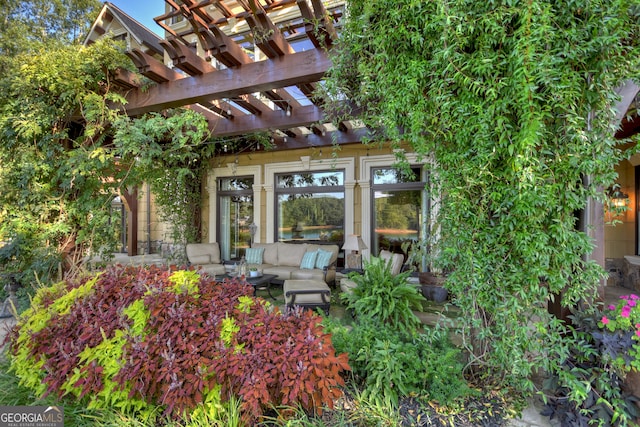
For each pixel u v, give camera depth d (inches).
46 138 159.5
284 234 258.5
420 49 79.8
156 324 67.6
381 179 227.5
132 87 148.9
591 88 65.0
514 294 73.6
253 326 68.1
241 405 57.8
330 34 108.6
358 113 129.7
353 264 204.5
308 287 147.6
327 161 238.5
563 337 77.5
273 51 117.0
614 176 66.4
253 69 123.5
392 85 86.0
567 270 69.6
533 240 68.7
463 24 69.0
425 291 169.6
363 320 103.7
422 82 79.4
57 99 157.9
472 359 83.0
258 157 262.2
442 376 74.7
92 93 146.6
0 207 160.7
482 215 73.9
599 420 63.0
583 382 65.5
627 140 66.9
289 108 175.5
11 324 134.3
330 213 243.9
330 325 96.8
